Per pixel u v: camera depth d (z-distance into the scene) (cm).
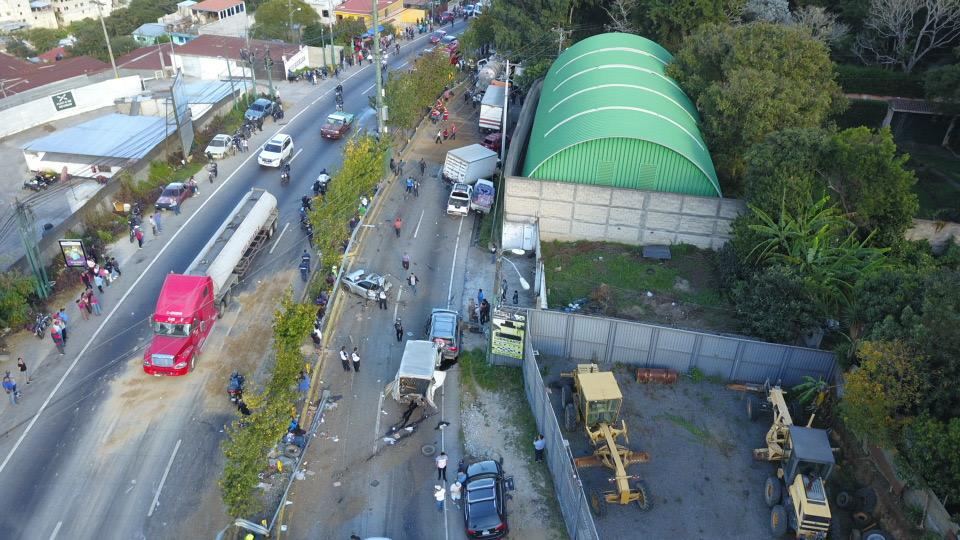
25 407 3372
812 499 2600
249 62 8094
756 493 2916
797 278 3406
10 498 2892
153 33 11662
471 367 3669
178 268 4494
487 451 3167
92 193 5272
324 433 3259
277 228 4962
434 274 4516
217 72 8419
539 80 6975
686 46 5612
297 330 3184
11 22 15700
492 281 4456
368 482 3008
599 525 2756
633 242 4725
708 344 3494
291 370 3092
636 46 6128
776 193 3934
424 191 5644
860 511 2738
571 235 4775
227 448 2647
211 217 5112
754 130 4497
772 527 2739
